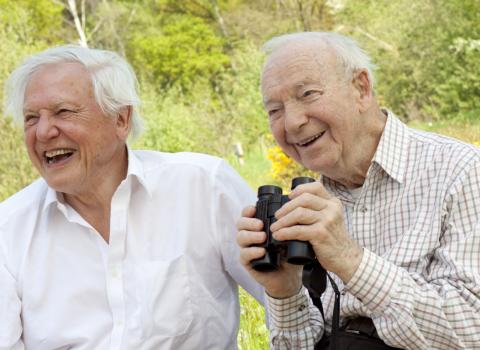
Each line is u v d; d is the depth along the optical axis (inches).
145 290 95.0
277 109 92.4
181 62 979.3
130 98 96.4
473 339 79.5
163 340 95.0
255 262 81.4
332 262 78.2
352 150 91.4
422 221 86.4
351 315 89.7
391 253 87.0
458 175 84.7
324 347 92.6
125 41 1077.1
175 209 98.9
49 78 92.4
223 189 100.3
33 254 96.8
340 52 91.0
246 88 626.8
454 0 605.3
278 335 92.7
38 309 96.0
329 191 96.6
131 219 97.6
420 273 85.1
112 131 94.7
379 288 79.4
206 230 99.3
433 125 530.3
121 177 98.5
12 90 95.6
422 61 610.9
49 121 91.4
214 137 609.6
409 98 614.9
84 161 92.9
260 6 1007.0
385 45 654.5
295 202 76.5
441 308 79.7
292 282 88.8
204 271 98.9
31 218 98.3
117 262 95.8
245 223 81.3
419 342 80.4
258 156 539.8
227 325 101.0
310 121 90.0
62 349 96.1
